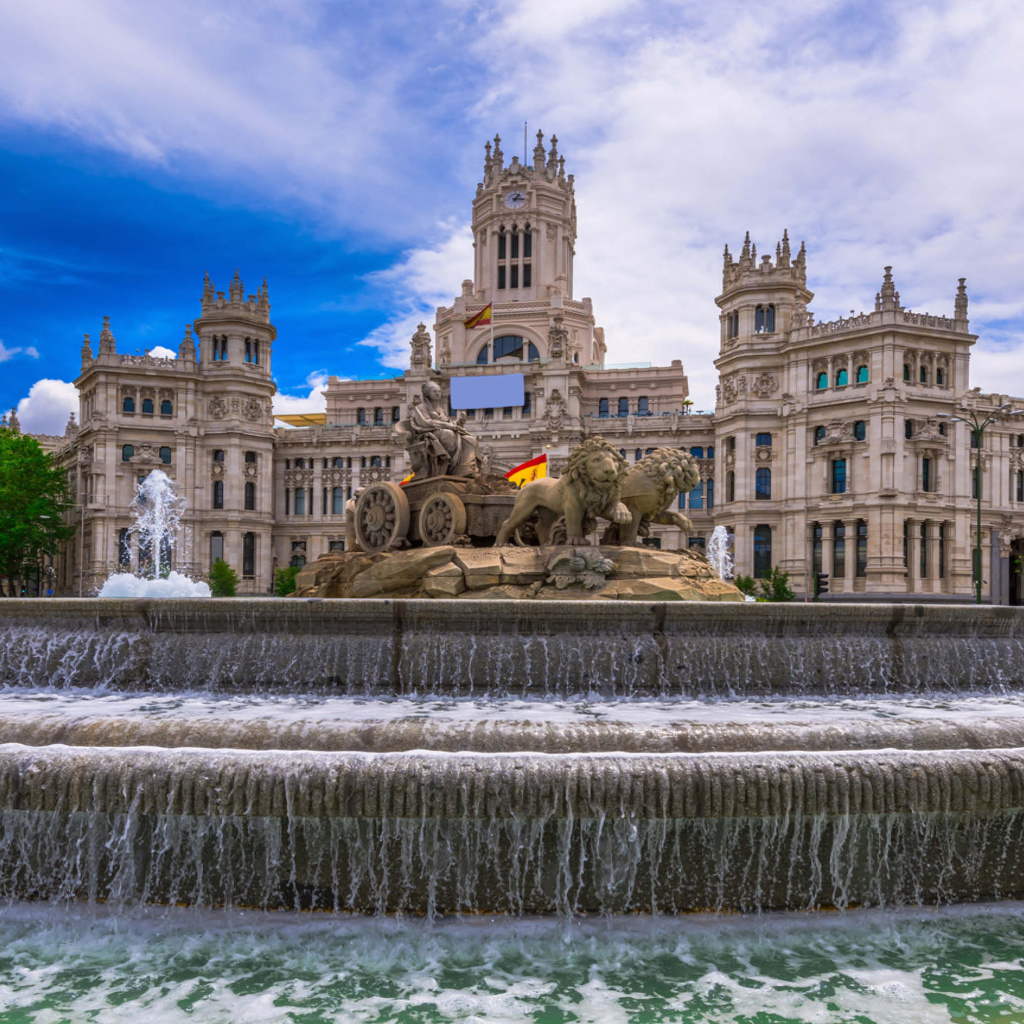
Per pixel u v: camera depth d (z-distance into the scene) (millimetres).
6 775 8648
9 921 8734
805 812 8398
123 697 12922
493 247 111562
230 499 97000
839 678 13789
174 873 8914
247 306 100000
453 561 18094
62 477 92000
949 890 9281
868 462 78938
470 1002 7262
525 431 95938
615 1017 7055
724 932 8547
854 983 7613
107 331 95688
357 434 103375
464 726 9164
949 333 79500
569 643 13258
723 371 89812
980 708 12266
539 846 8656
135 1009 7137
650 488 18844
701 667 13414
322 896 8844
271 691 13281
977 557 46844
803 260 89000
